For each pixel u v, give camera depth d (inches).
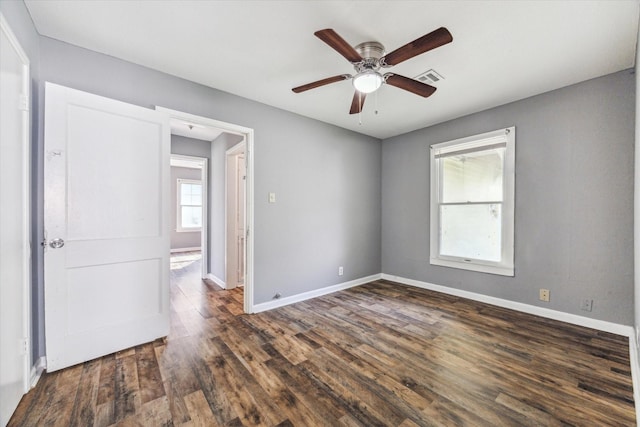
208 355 84.0
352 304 130.9
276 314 118.5
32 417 57.9
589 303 101.7
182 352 85.7
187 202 312.2
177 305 130.3
